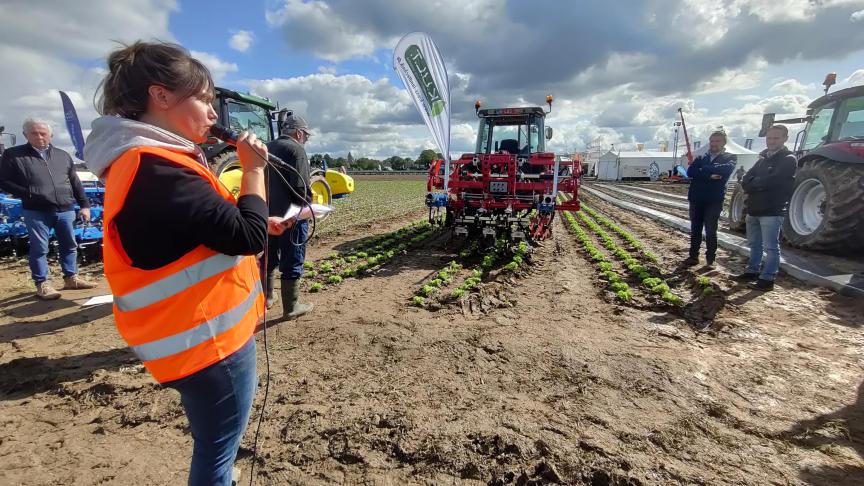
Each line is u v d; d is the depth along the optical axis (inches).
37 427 120.0
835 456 106.5
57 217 232.5
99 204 365.1
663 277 270.5
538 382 141.8
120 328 56.3
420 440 110.6
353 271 283.7
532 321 196.5
